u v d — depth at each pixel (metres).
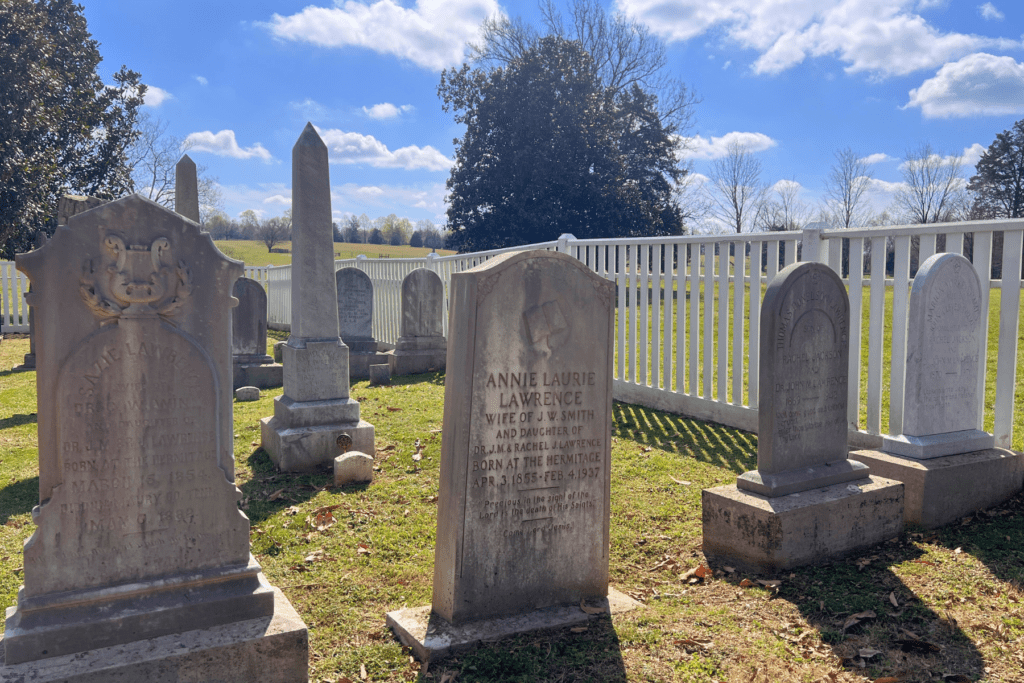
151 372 3.04
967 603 3.78
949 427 5.37
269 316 22.55
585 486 3.83
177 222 3.09
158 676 2.82
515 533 3.63
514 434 3.59
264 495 5.91
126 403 3.00
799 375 4.72
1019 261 5.38
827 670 3.17
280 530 5.08
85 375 2.92
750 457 6.64
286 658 3.04
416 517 5.36
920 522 4.91
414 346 12.54
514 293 3.54
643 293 8.84
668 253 8.41
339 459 6.15
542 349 3.64
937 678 3.07
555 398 3.69
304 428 6.77
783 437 4.67
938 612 3.68
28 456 7.04
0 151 19.94
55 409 2.88
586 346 3.78
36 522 2.86
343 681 3.12
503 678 3.11
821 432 4.88
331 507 5.53
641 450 7.01
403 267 15.30
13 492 5.90
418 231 85.12
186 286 3.10
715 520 4.64
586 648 3.36
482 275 3.45
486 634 3.42
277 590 3.43
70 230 2.89
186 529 3.13
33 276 2.84
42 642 2.79
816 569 4.32
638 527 5.12
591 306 3.79
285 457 6.59
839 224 49.19
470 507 3.49
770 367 4.61
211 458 3.17
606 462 3.89
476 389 3.46
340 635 3.60
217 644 2.92
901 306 6.10
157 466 3.06
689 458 6.69
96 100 27.88
